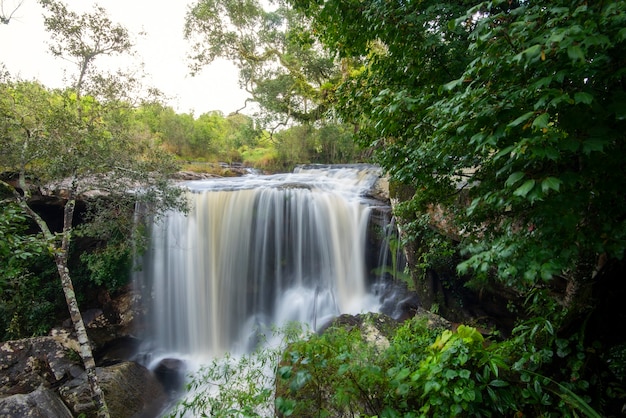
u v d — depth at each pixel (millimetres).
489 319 5988
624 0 1149
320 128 17406
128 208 6590
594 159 1345
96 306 8172
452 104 1688
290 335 5004
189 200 8547
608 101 1296
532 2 1452
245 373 4926
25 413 4461
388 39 2473
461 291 6531
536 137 1200
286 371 2039
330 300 8703
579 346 2199
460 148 2109
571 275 2326
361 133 3518
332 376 2297
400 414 2174
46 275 7930
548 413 2021
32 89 5824
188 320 8500
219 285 8789
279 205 9305
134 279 8414
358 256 8914
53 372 5988
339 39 3285
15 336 7254
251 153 20938
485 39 1362
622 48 1227
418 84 2488
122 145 6293
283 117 15352
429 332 3973
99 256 7410
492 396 1991
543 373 2223
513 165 1501
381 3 2445
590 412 1905
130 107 6453
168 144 16609
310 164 17156
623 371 2035
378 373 2283
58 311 7887
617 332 2201
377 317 5711
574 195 1343
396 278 8352
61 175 5848
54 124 5449
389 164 3018
